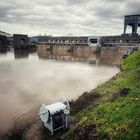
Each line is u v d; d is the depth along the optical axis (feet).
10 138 43.34
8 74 136.05
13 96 78.33
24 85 100.07
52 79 117.08
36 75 132.26
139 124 30.12
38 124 48.88
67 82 107.34
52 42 427.74
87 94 66.54
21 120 53.01
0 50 390.83
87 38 370.32
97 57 266.16
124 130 31.09
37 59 250.78
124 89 52.16
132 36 319.47
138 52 157.38
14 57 274.98
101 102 51.65
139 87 52.47
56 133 42.22
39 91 86.74
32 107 64.34
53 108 41.24
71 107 56.54
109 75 127.34
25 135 44.11
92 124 37.93
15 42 463.42
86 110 49.93
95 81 108.17
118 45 304.30
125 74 83.35
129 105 38.96
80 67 170.60
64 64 194.80
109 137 31.63
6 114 57.77
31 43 498.69
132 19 367.45
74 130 39.34
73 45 365.81
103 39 345.51
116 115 37.19
